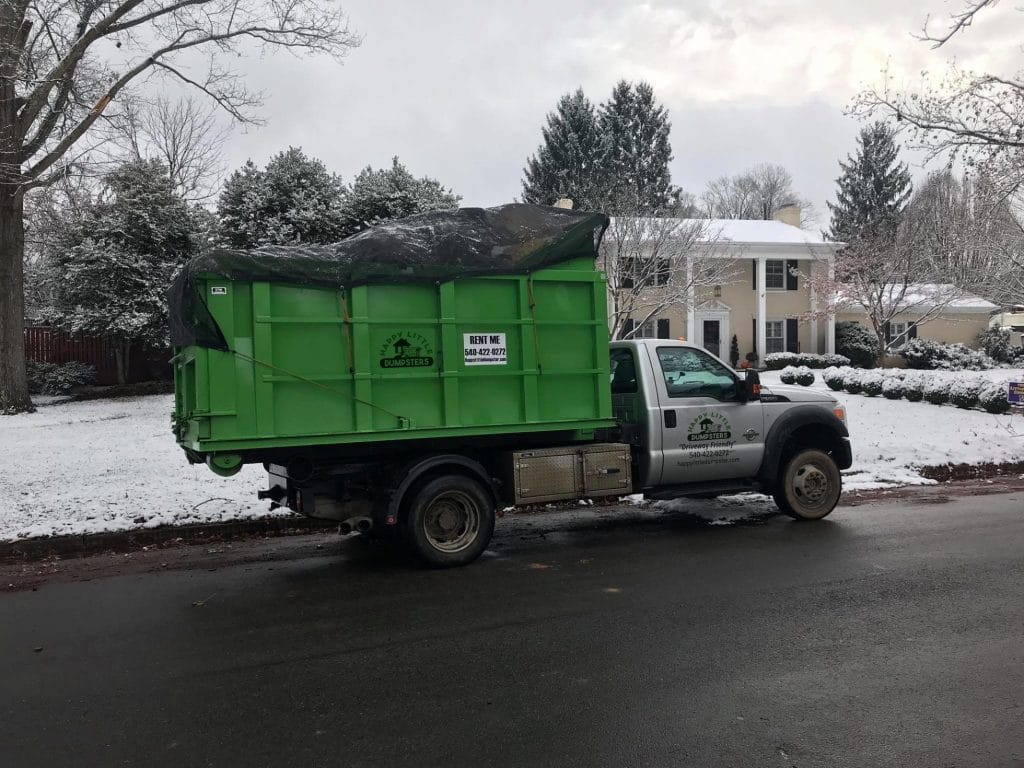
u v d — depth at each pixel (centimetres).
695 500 1012
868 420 1675
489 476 702
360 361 638
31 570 715
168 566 719
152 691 421
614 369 820
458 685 421
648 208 2250
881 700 392
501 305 693
